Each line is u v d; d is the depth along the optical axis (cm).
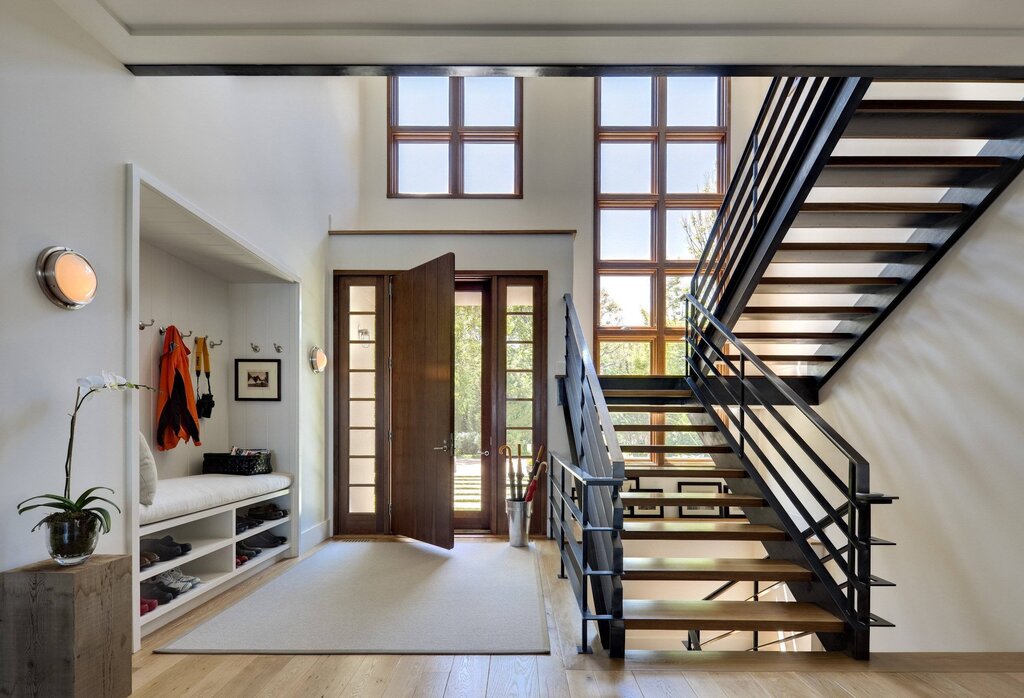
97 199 281
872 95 513
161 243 412
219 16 263
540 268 593
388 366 598
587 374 404
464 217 720
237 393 516
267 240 466
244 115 430
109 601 241
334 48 282
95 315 279
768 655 311
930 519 409
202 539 409
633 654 309
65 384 261
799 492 594
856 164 358
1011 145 348
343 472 596
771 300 672
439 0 251
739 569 352
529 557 508
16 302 236
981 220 369
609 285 732
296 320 518
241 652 307
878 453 467
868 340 480
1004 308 349
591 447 411
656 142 737
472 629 340
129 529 302
